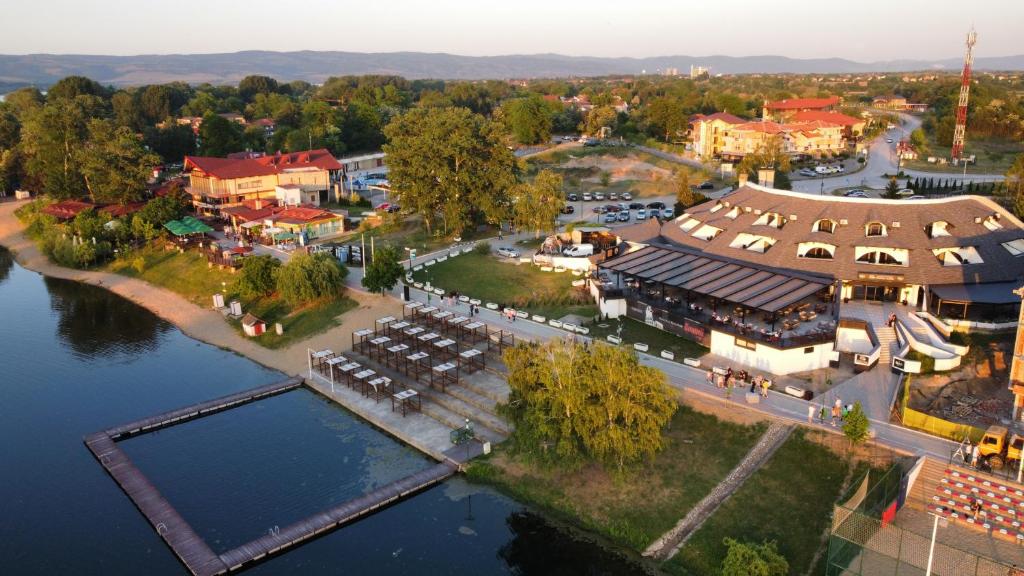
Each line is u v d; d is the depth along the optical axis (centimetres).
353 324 9050
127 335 9700
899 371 6494
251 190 15162
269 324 9538
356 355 8256
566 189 17062
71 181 15900
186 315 10319
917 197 13138
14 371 8431
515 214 12412
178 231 12812
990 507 4612
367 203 15962
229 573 4875
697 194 12838
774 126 19362
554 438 5478
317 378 7900
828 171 16888
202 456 6431
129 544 5244
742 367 6875
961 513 4603
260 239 12825
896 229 7988
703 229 9512
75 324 10188
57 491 5931
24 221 16050
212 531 5331
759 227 8700
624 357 5394
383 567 4950
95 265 13062
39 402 7606
